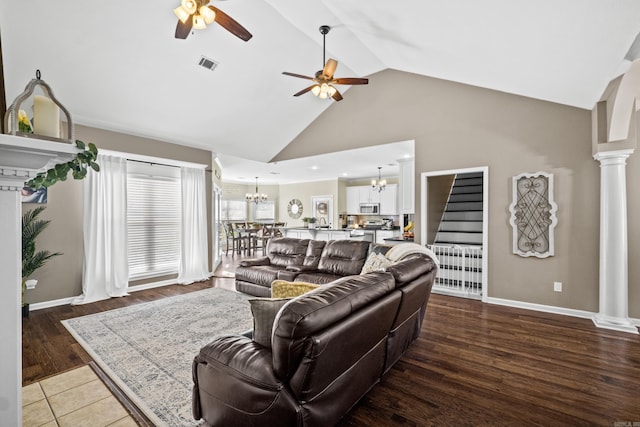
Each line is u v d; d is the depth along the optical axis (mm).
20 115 1175
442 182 5941
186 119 4766
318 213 10602
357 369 1781
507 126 4121
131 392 2117
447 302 4254
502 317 3627
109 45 3291
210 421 1651
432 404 1981
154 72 3773
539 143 3908
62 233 4121
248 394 1441
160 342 2916
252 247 10141
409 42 3447
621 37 2158
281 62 4352
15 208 1111
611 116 3150
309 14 3424
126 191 4672
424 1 2473
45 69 3287
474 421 1821
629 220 3416
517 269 4055
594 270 3588
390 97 5156
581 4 1936
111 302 4199
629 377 2299
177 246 5480
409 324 2527
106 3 2908
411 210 6102
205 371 1632
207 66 3957
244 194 11500
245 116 5211
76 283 4230
